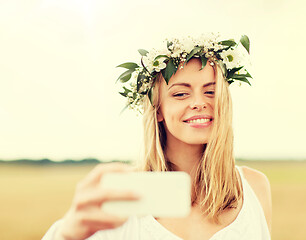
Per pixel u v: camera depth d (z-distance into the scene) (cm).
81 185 89
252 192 182
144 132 178
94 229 86
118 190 83
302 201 1445
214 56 165
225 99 162
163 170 167
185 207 92
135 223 165
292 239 1021
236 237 160
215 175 161
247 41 174
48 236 107
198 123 158
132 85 183
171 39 165
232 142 170
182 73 158
